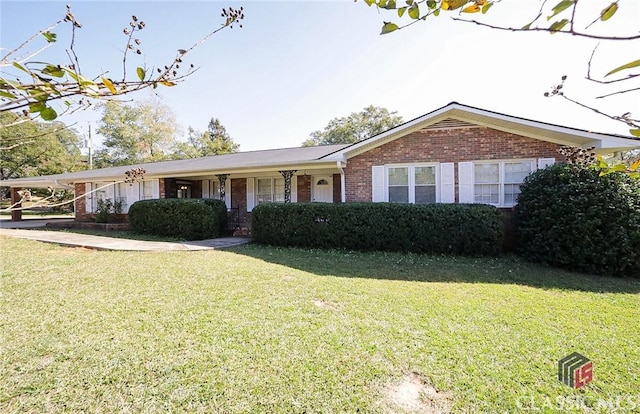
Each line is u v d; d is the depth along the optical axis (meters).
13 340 3.37
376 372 2.81
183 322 3.83
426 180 9.82
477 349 3.21
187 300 4.61
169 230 12.22
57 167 20.41
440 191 9.65
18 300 4.60
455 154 9.52
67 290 5.08
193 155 38.22
